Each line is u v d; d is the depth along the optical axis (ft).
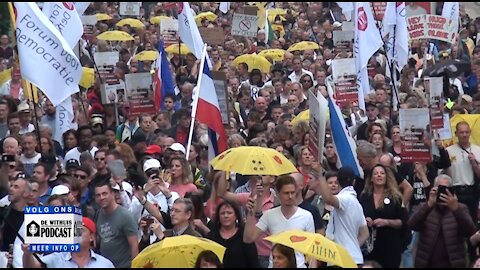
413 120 118.21
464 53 206.80
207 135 128.36
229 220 91.66
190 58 193.26
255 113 148.25
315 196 107.86
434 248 97.19
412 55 212.64
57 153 130.52
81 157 112.27
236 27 216.33
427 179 119.96
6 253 95.76
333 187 103.50
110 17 264.52
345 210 98.12
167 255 83.05
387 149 126.00
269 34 238.68
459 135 121.80
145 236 100.53
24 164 119.44
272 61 209.67
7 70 175.22
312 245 81.61
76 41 134.21
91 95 160.15
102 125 143.13
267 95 161.79
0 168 105.70
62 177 106.22
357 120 151.33
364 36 158.71
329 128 119.55
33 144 120.16
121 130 146.00
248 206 92.02
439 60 203.51
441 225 96.89
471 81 180.75
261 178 102.17
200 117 120.26
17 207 98.37
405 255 107.24
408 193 108.27
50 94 112.68
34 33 112.16
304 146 112.57
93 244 94.79
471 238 96.99
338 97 153.17
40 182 106.52
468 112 151.53
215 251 83.46
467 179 121.29
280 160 99.66
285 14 274.98
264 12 236.84
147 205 102.27
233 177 116.67
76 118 151.02
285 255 81.82
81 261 86.89
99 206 100.12
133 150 127.13
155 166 105.29
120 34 216.13
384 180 102.63
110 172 106.11
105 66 157.17
